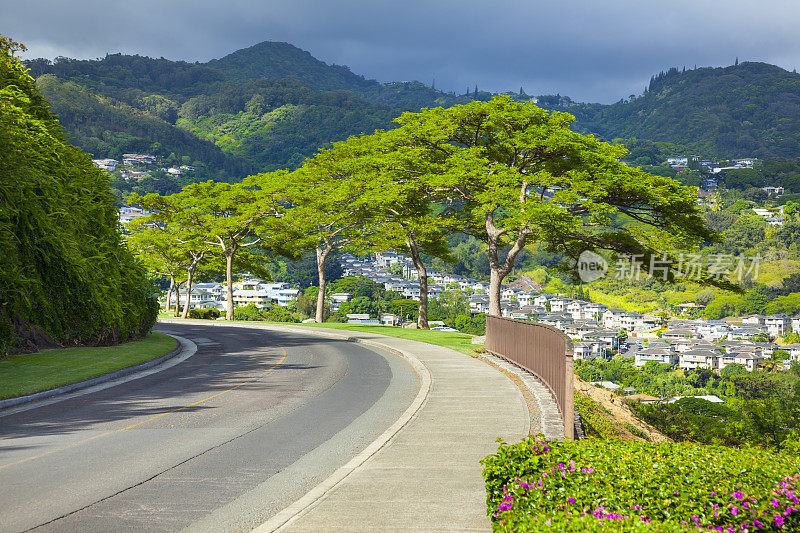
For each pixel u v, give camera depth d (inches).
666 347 6584.6
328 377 816.3
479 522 269.4
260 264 2819.9
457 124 1357.0
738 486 205.0
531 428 469.4
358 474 349.1
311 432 481.4
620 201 1206.9
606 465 224.2
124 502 310.7
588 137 1268.5
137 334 1316.4
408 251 2015.3
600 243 1231.5
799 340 6860.2
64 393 684.1
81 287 1041.5
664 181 1144.2
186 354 1133.1
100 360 896.3
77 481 347.6
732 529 186.4
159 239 2655.0
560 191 1178.0
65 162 1154.7
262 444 441.1
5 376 724.0
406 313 6496.1
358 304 6870.1
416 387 721.6
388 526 264.8
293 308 6250.0
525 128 1274.6
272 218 2251.5
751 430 1315.2
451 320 6688.0
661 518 195.9
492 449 406.3
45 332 986.1
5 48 1074.1
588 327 7421.3
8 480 348.8
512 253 1282.0
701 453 246.8
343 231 2150.6
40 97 1202.6
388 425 506.9
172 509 300.7
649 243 1179.3
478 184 1310.3
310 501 304.2
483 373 799.7
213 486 339.9
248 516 290.8
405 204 1582.2
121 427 501.4
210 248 2709.2
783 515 188.4
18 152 909.8
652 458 235.9
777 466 232.4
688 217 1178.0
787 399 1528.1
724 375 5472.4
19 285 892.0
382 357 1074.1
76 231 1104.8
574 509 197.0
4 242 877.8
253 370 894.4
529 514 196.4
